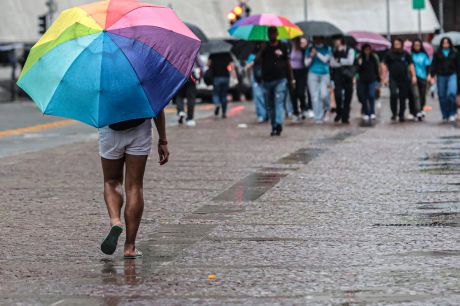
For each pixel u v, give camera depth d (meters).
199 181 26.16
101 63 15.08
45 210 21.58
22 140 42.59
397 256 15.88
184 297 13.42
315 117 49.47
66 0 99.19
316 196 22.92
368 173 27.09
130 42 15.20
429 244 16.81
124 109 15.18
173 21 15.77
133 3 15.91
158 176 27.39
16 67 97.38
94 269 15.41
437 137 38.72
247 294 13.51
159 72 15.24
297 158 31.67
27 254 16.70
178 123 51.94
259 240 17.56
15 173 28.78
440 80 48.19
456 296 13.11
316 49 48.78
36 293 13.83
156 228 19.02
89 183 26.27
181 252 16.59
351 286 13.83
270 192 23.78
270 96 41.50
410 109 50.44
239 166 29.62
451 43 48.12
